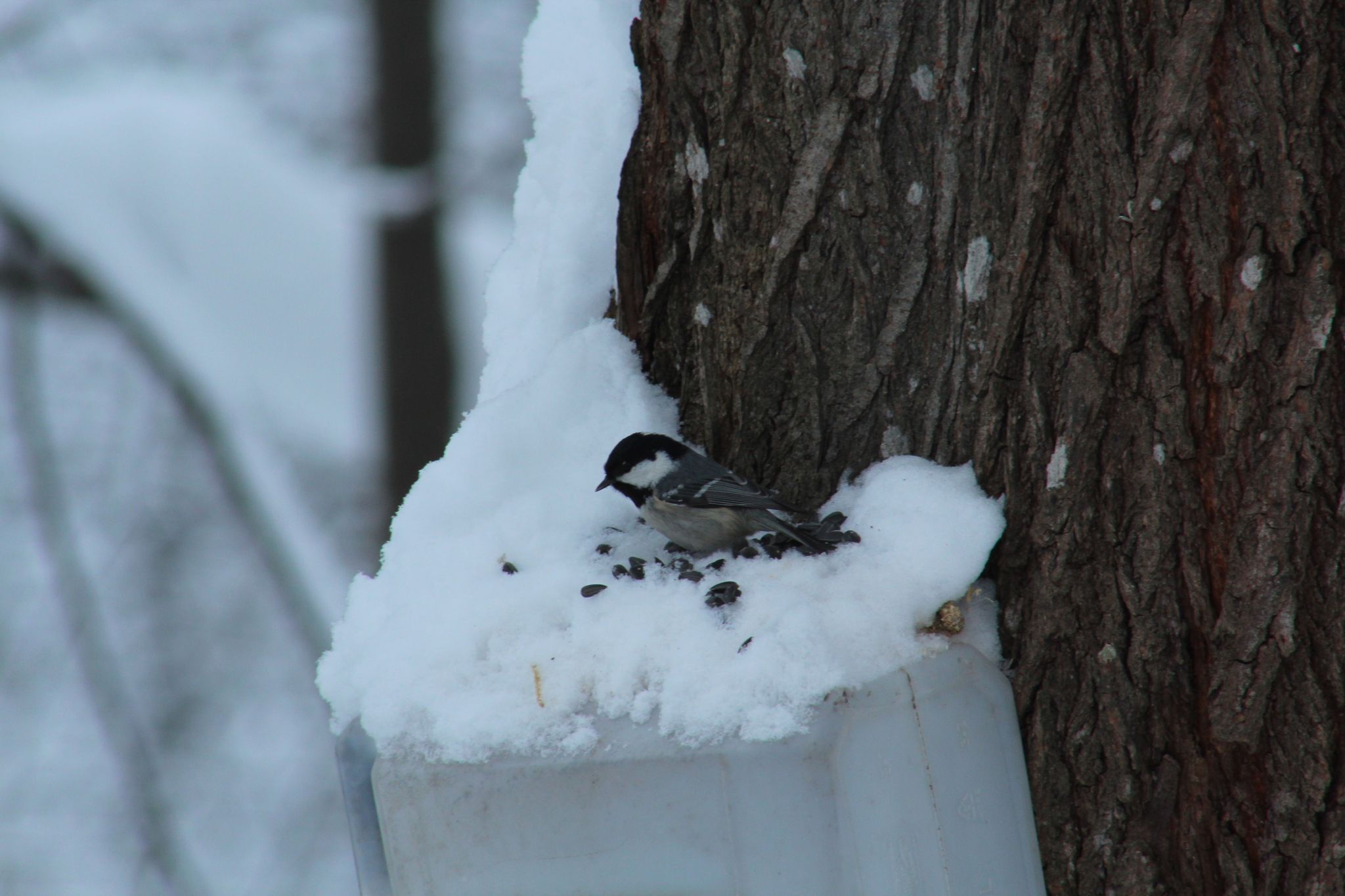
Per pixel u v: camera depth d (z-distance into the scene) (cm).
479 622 396
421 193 1447
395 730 388
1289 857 384
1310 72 372
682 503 433
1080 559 406
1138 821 403
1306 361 377
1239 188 380
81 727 1385
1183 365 391
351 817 421
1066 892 413
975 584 420
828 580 391
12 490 1438
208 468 1375
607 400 487
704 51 443
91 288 1295
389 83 1453
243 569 1438
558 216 516
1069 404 404
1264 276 379
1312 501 379
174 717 1390
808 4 420
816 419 444
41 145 1288
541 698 369
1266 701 385
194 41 1941
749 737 334
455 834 370
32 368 1323
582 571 418
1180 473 394
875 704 350
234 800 1381
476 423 481
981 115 408
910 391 431
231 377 1348
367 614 446
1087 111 395
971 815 376
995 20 402
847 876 329
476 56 2089
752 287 447
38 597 1416
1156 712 400
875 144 421
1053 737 411
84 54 1836
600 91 511
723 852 336
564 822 353
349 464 1510
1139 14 386
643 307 483
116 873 1312
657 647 365
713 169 448
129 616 1401
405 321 1438
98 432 1406
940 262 421
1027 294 408
